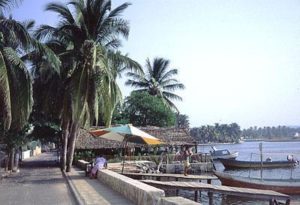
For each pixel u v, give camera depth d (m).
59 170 35.78
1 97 21.50
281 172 49.31
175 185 20.42
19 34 22.28
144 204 12.48
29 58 29.20
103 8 30.72
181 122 114.06
